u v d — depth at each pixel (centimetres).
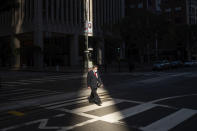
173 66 4078
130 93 1167
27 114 751
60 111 784
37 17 4741
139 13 4069
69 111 779
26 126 610
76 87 1509
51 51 4784
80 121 649
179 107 805
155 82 1709
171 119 652
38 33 4725
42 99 1031
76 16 5419
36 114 749
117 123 623
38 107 858
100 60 5353
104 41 5394
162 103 882
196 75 2281
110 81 1867
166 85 1505
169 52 7494
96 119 667
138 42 4247
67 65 5600
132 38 4181
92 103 911
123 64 5200
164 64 3619
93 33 5425
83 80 2067
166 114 710
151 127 582
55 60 5741
